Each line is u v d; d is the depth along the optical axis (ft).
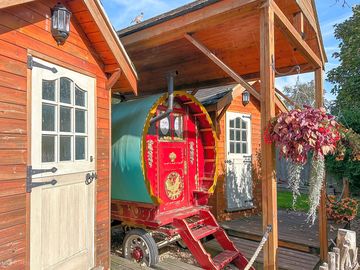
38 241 8.45
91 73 11.18
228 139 21.97
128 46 13.98
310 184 10.54
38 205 8.48
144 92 23.08
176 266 12.96
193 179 16.93
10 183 7.70
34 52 8.59
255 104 24.66
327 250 13.57
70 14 9.56
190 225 13.96
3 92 7.64
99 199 11.34
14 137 7.86
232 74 11.32
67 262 9.52
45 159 8.91
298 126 9.22
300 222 18.83
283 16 10.90
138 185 13.10
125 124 13.99
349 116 23.13
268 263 9.86
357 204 19.06
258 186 23.98
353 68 31.65
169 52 15.67
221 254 13.52
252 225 18.42
